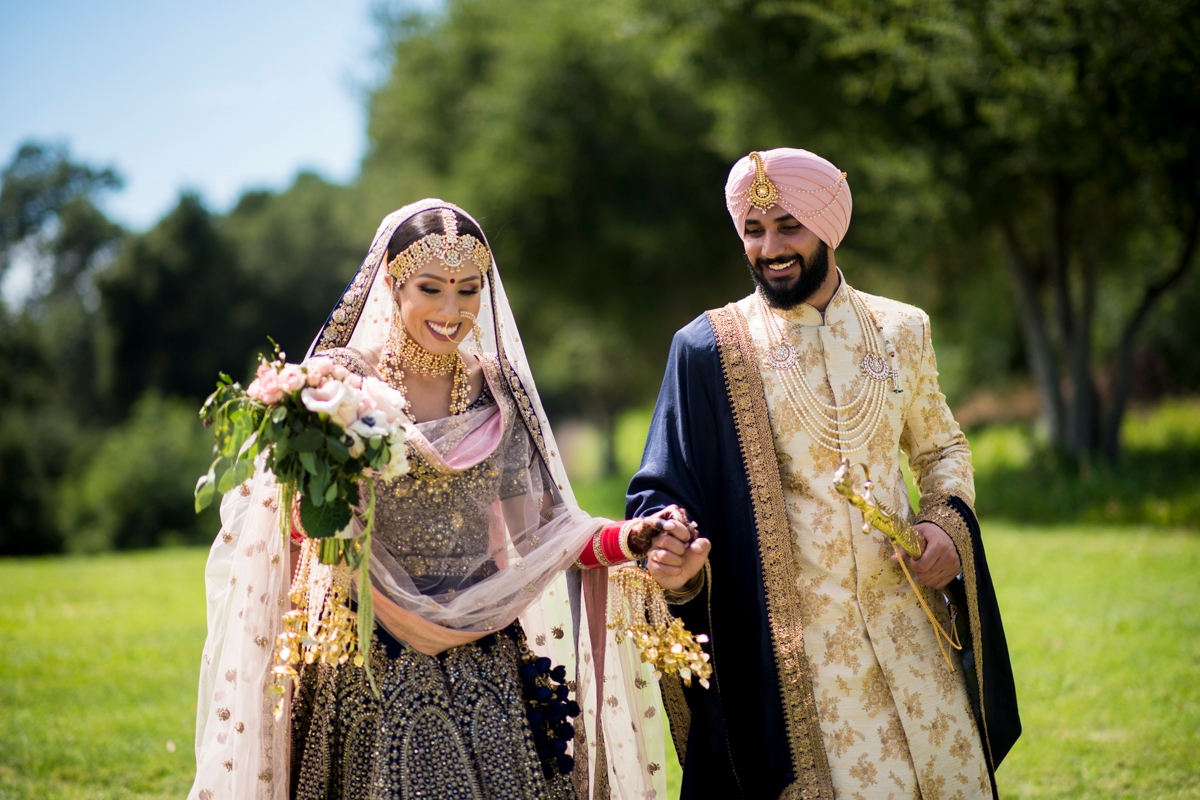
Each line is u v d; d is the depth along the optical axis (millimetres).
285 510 3514
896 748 3721
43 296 66750
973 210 16953
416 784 3422
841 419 3850
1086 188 16578
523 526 3893
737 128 19219
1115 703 6461
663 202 26969
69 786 5363
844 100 16625
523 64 26219
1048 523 14555
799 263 3852
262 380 3330
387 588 3541
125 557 15109
